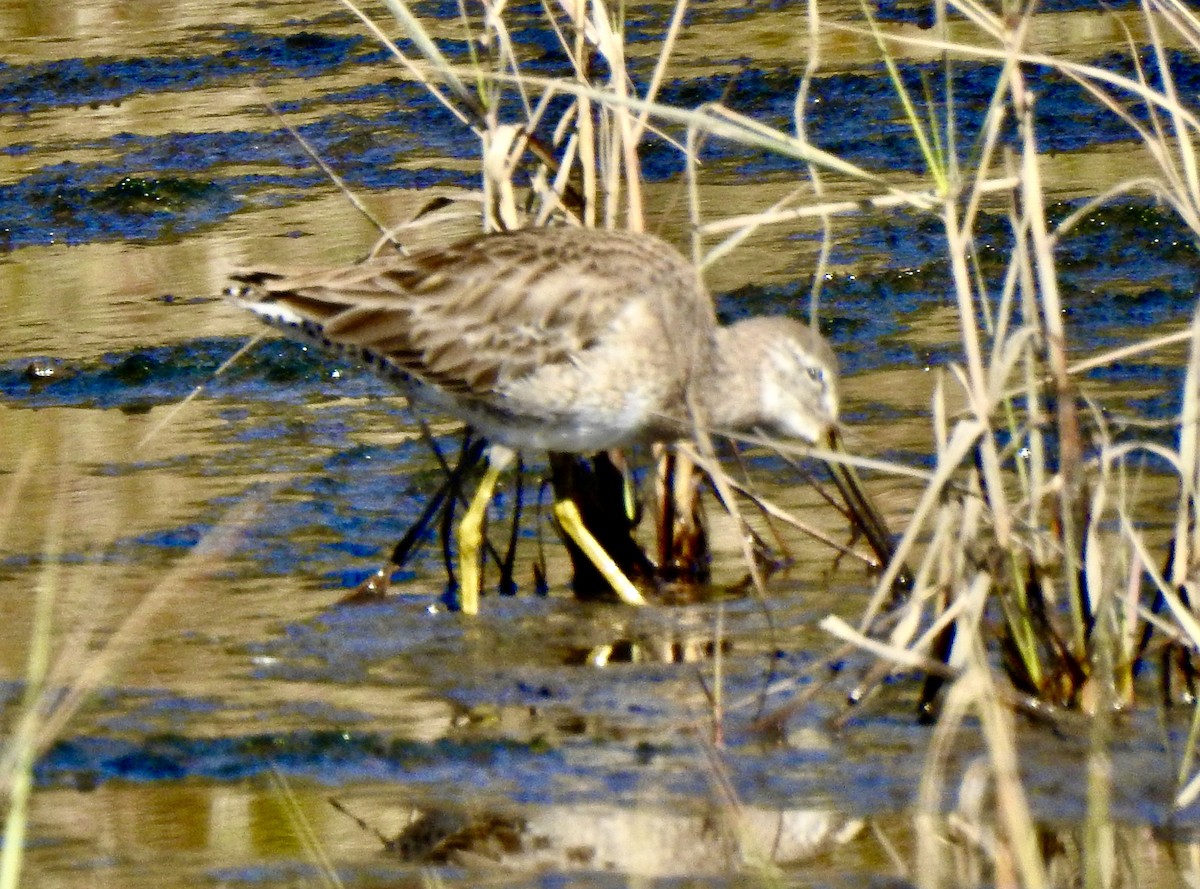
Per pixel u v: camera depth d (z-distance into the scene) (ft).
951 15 76.84
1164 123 64.80
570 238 38.99
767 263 57.41
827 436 41.09
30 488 44.27
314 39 81.92
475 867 28.12
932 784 29.22
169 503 43.24
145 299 56.95
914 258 56.85
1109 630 32.30
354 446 46.73
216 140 71.36
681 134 68.95
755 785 30.25
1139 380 46.91
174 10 87.76
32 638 36.37
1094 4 77.87
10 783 30.89
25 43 84.28
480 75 34.81
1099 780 28.35
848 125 68.18
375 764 31.60
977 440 35.55
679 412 39.14
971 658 29.01
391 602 38.75
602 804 29.84
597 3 39.37
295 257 57.98
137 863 28.35
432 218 41.37
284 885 27.61
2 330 55.01
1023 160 33.32
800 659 35.19
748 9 82.33
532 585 40.14
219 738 32.60
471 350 38.37
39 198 66.08
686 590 39.27
